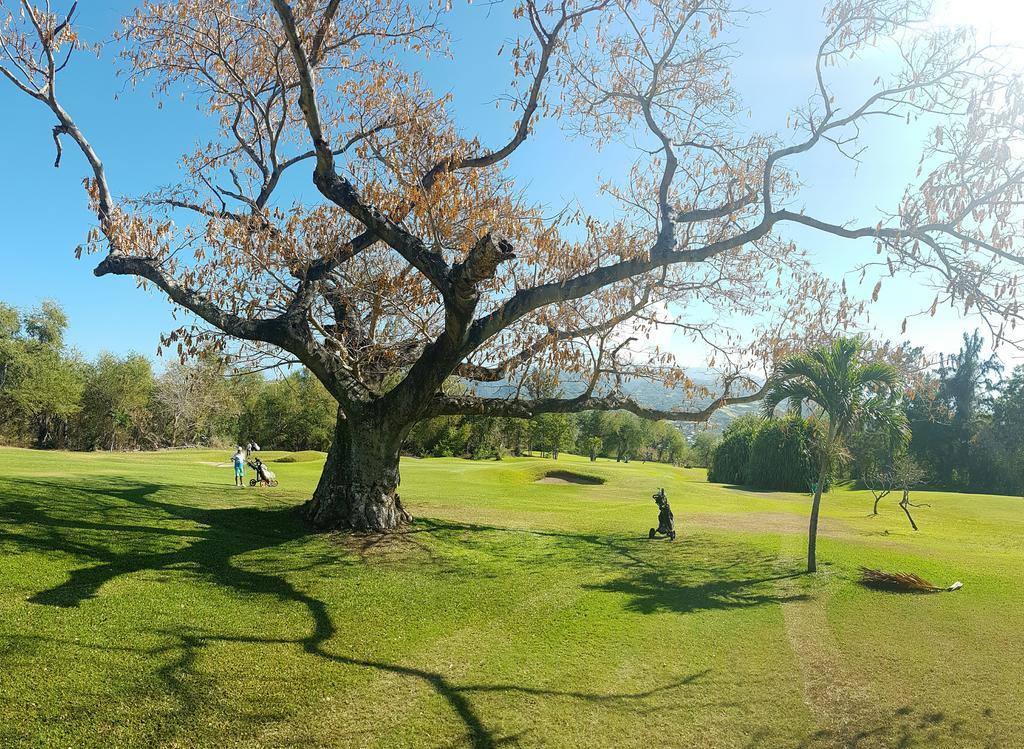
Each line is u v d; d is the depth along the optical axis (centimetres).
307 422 6325
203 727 510
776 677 704
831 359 1204
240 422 6519
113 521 1108
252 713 541
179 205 1302
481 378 1338
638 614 910
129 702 527
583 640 795
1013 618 927
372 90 1314
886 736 575
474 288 892
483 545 1295
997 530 2120
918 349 1230
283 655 662
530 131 1246
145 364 6303
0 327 5191
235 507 1440
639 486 3406
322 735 519
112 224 1085
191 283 1140
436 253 1035
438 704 591
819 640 826
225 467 3117
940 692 673
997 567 1259
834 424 1224
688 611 935
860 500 3091
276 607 802
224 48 1366
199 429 6500
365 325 1402
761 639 826
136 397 6181
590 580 1086
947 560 1322
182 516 1241
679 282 1278
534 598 954
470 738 535
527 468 3772
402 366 1426
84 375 6122
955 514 2569
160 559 928
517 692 631
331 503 1294
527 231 1060
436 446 6219
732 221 1269
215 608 766
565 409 1344
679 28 1127
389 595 900
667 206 1208
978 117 840
